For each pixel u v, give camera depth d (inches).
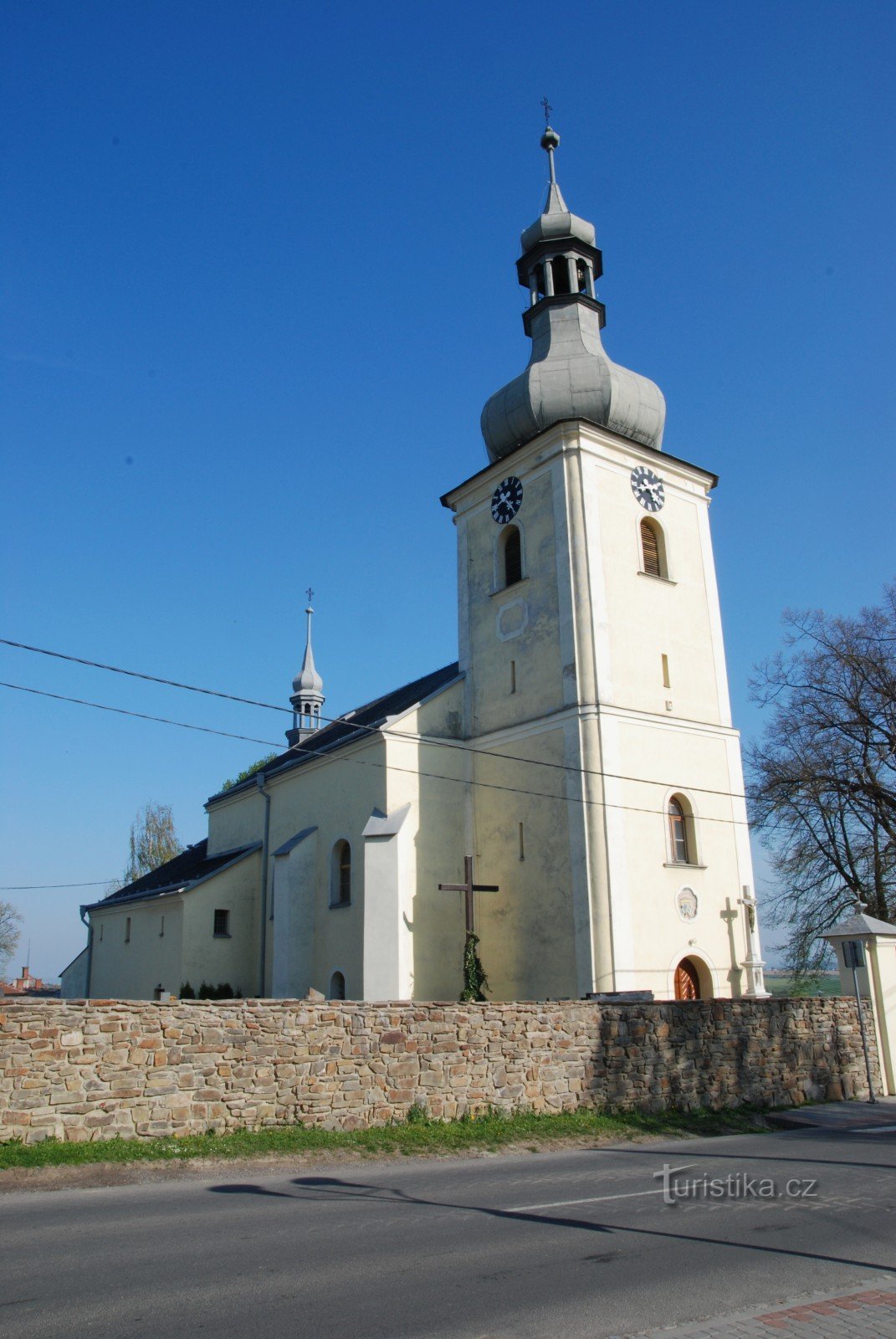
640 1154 605.3
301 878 1257.4
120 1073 563.5
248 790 1509.6
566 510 1111.0
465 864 1045.2
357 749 1204.5
